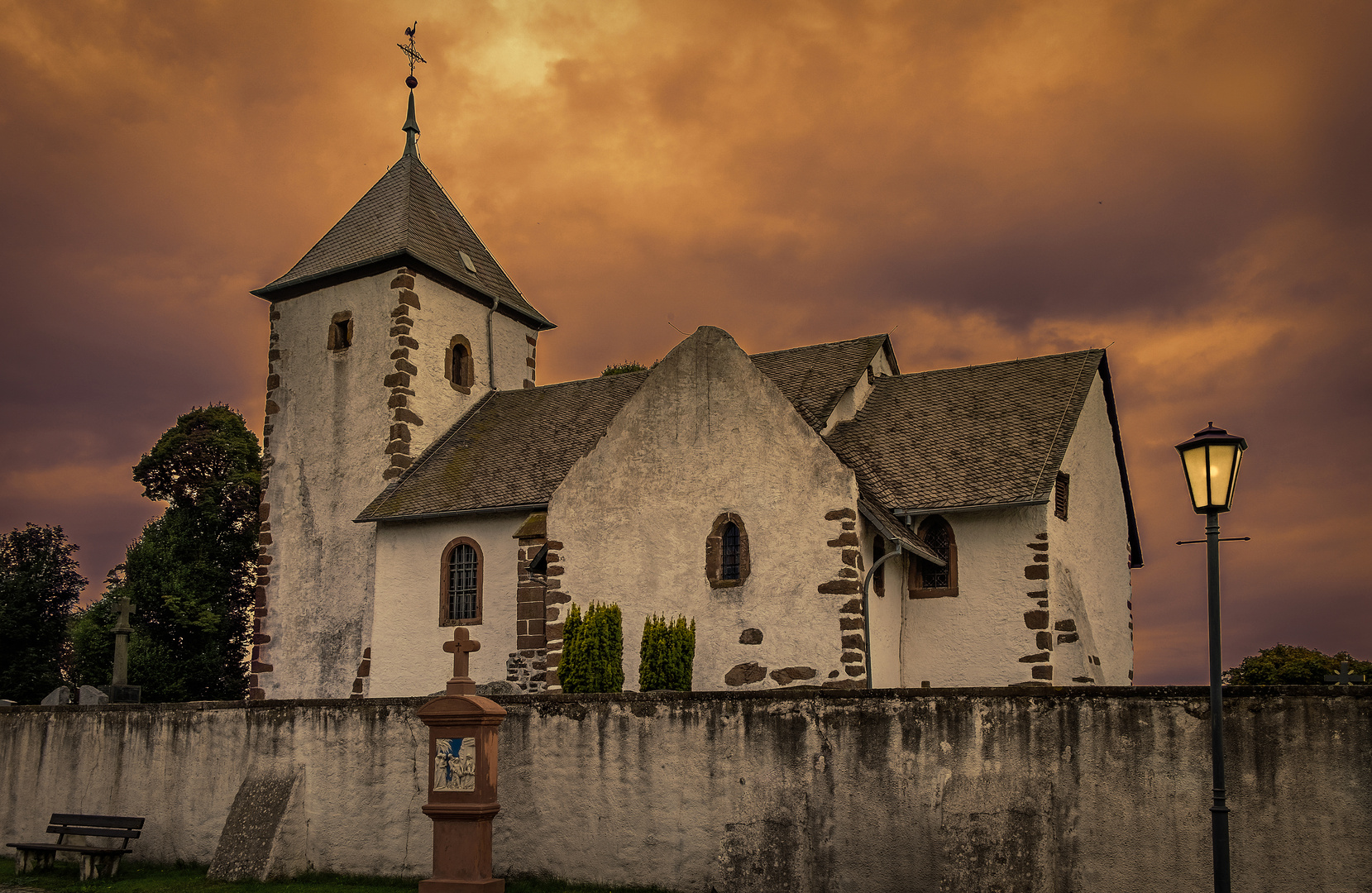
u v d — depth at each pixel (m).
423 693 25.23
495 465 26.97
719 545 19.45
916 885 12.02
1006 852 11.65
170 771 17.12
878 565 18.83
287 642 28.48
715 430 19.84
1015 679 19.80
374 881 15.07
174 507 43.91
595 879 13.88
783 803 12.91
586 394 29.14
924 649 20.64
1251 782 10.71
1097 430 23.75
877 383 25.44
